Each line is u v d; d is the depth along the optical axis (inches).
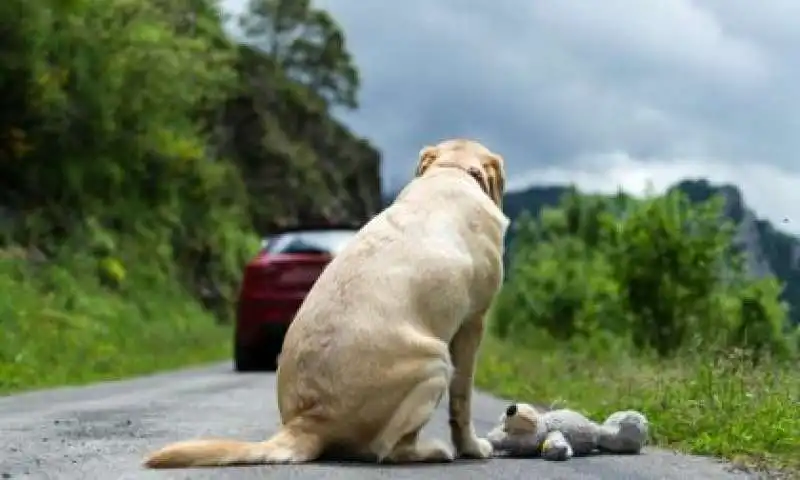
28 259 620.1
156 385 315.3
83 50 703.7
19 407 241.4
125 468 160.6
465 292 170.6
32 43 652.7
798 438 187.3
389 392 161.9
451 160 182.4
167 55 792.3
